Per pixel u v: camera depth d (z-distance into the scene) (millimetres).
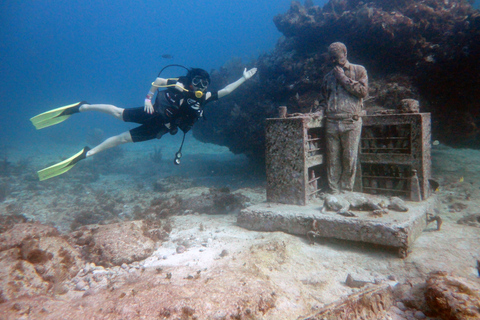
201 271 3486
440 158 10586
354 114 5203
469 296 2312
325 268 3703
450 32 8828
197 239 4859
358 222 4133
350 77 5156
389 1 10008
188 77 4457
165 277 3324
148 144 29812
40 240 3725
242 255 3984
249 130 12039
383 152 5520
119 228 4441
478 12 8547
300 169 5125
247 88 12625
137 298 2629
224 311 2492
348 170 5414
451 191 7566
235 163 15477
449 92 8906
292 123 5133
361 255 4039
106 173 15820
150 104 4434
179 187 10898
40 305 2619
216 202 6973
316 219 4492
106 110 4781
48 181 13352
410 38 8719
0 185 12148
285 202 5344
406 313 2553
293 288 3141
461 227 4914
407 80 8891
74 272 3629
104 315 2408
